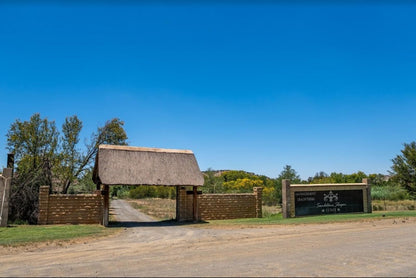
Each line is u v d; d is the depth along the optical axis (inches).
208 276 319.6
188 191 1052.5
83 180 1464.1
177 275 324.5
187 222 998.4
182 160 1016.2
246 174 3821.4
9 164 957.8
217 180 2143.2
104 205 877.2
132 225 911.0
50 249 490.6
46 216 901.2
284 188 1015.0
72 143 1395.2
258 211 1141.7
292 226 777.6
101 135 1512.1
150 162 967.6
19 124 1239.5
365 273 330.6
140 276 322.7
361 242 514.9
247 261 385.1
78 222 927.7
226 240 561.6
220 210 1095.6
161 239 597.6
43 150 1210.6
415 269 347.9
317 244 502.0
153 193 3181.6
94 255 438.6
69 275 331.9
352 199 1098.1
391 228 682.8
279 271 337.1
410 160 1312.7
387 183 2310.5
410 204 1515.7
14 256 439.2
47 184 1086.4
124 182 888.3
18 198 929.5
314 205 1045.8
